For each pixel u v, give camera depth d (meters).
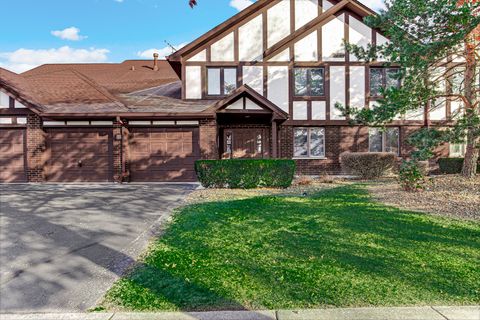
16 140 12.86
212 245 4.72
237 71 14.47
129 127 13.09
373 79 14.63
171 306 3.02
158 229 5.80
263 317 2.79
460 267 3.72
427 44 7.37
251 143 14.92
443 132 7.57
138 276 3.73
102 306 3.08
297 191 9.77
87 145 12.98
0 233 5.63
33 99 12.85
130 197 9.16
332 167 14.59
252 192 9.80
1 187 11.31
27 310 3.07
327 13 14.27
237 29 14.49
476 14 7.36
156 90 16.12
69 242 5.14
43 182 12.74
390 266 3.78
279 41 14.31
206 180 10.81
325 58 14.51
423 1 7.27
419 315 2.77
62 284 3.63
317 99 14.50
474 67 8.60
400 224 5.48
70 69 15.38
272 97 14.48
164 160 13.14
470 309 2.86
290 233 5.16
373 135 14.79
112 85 17.56
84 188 11.05
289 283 3.41
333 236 4.93
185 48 14.22
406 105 7.89
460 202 6.89
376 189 9.36
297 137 14.77
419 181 8.91
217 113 12.56
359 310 2.86
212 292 3.26
